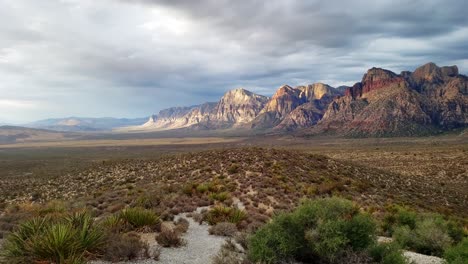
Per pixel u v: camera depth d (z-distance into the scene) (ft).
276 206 69.56
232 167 126.72
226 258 28.12
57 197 120.16
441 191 141.59
